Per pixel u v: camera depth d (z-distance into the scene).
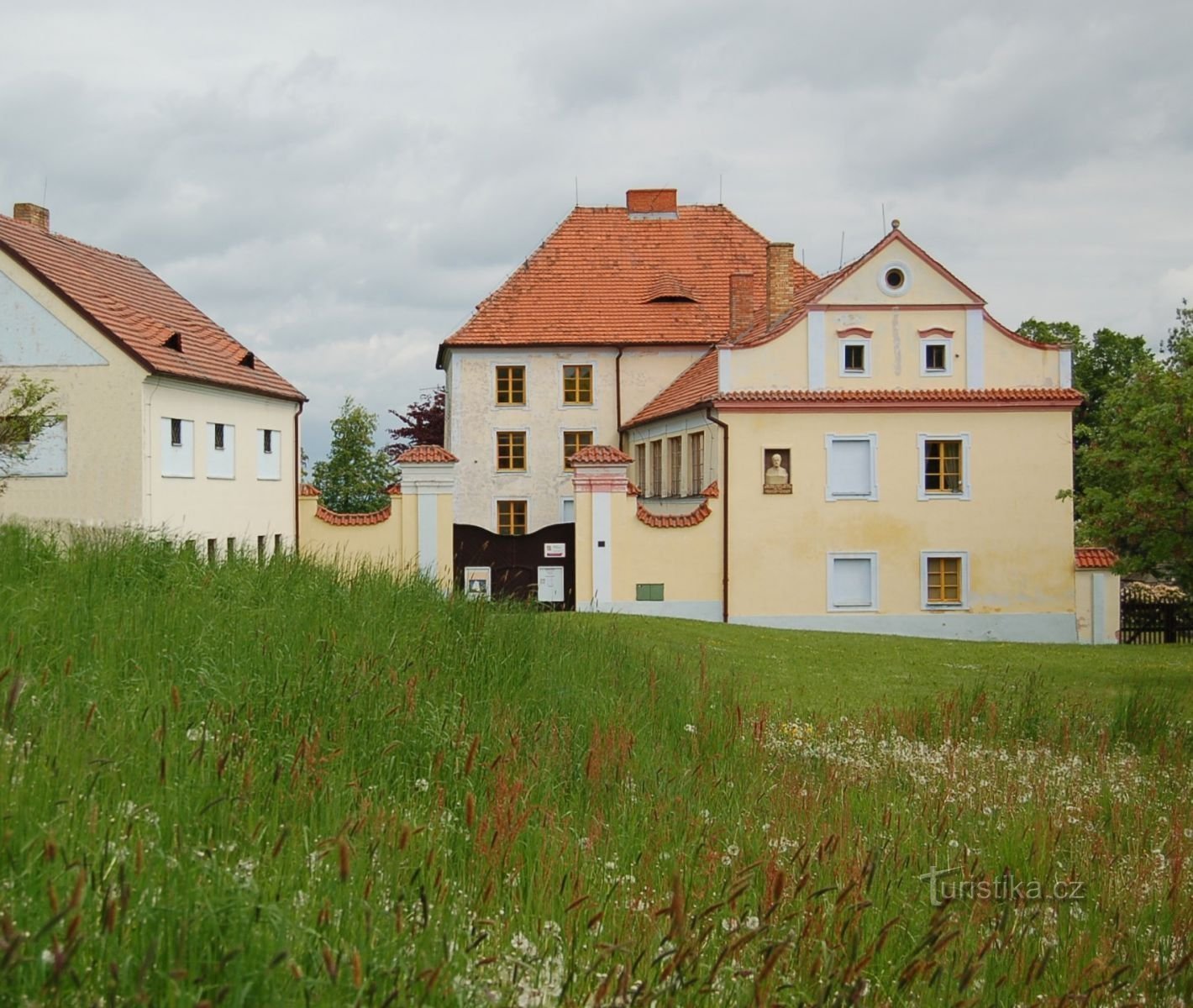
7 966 3.93
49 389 25.95
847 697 20.14
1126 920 7.62
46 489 29.84
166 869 5.03
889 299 35.56
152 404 30.42
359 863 5.80
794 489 34.91
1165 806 11.77
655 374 48.19
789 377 35.34
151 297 37.88
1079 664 26.09
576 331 48.31
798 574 34.84
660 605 34.25
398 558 33.25
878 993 5.95
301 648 10.41
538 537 34.09
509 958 5.09
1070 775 12.66
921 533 35.22
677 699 13.88
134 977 4.32
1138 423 22.55
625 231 52.28
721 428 34.84
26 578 11.73
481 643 12.84
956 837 9.38
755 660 24.33
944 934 6.29
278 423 39.59
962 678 23.42
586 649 15.20
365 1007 4.52
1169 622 35.50
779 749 12.76
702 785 10.03
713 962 5.84
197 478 33.25
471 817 6.05
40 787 5.71
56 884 4.80
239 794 6.26
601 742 9.95
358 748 8.60
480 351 48.16
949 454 35.56
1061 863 8.93
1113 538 23.30
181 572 13.11
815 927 6.26
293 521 40.97
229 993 4.29
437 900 5.66
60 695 7.62
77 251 35.56
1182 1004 6.44
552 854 6.92
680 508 39.44
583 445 48.25
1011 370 35.84
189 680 8.98
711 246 52.03
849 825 8.83
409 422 65.06
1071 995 5.91
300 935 4.83
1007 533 35.34
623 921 6.16
